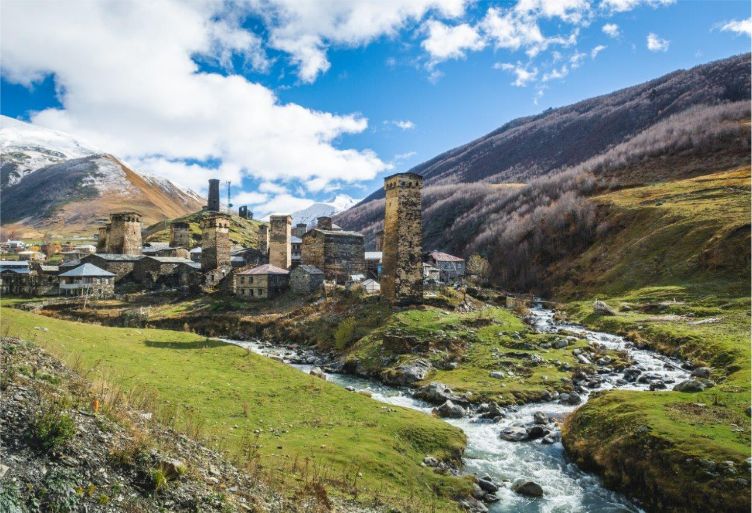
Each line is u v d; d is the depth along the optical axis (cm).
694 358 4350
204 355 3675
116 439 1352
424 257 13175
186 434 1748
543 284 11212
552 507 1997
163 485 1241
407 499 1788
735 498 1703
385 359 4650
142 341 3894
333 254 9431
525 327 5516
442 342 4806
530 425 2972
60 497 1051
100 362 2833
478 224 18112
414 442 2461
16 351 1809
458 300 6569
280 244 9969
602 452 2298
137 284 9688
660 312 6425
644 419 2316
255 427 2289
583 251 11494
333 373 4703
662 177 15012
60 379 1655
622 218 11281
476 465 2406
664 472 1961
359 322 5766
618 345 5222
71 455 1190
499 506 1997
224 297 8619
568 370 4191
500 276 12825
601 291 8819
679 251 8406
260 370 3431
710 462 1861
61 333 3441
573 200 13812
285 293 8519
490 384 3788
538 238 12975
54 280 9400
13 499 983
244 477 1535
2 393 1334
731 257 7219
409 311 5747
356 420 2612
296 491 1562
